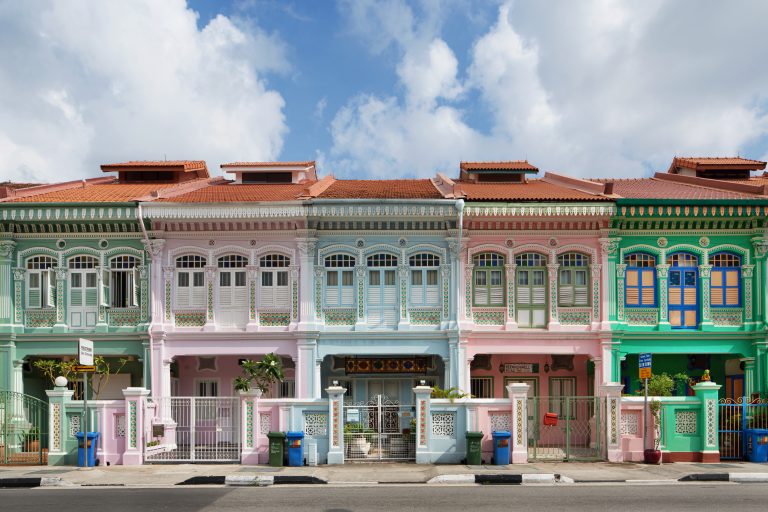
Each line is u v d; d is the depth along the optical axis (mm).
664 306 26156
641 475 19125
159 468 20578
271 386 27469
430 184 31062
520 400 21359
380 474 19391
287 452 21000
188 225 26047
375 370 27078
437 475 18688
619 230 26156
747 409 22625
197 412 23344
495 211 25438
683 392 27172
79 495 16609
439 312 26094
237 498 16047
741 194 27062
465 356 25797
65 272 26375
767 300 25969
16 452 22953
